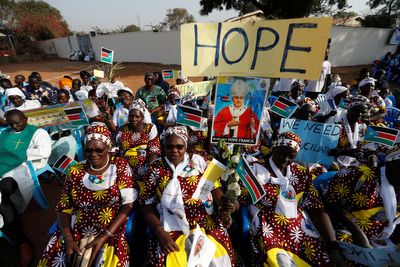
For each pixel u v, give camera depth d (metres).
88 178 2.14
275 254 1.90
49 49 36.94
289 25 1.76
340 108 3.95
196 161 2.23
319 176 2.64
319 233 2.09
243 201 2.24
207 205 2.12
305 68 1.79
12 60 30.97
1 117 5.12
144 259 2.13
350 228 2.01
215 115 2.09
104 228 2.09
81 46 31.59
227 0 20.34
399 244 2.15
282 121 2.97
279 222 2.06
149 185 2.17
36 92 6.70
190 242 1.92
